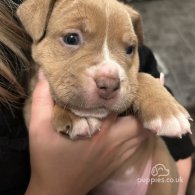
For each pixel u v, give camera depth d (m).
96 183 0.18
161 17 0.51
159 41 0.45
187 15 0.51
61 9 0.16
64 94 0.15
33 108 0.17
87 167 0.17
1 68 0.17
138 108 0.17
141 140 0.18
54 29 0.16
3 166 0.18
